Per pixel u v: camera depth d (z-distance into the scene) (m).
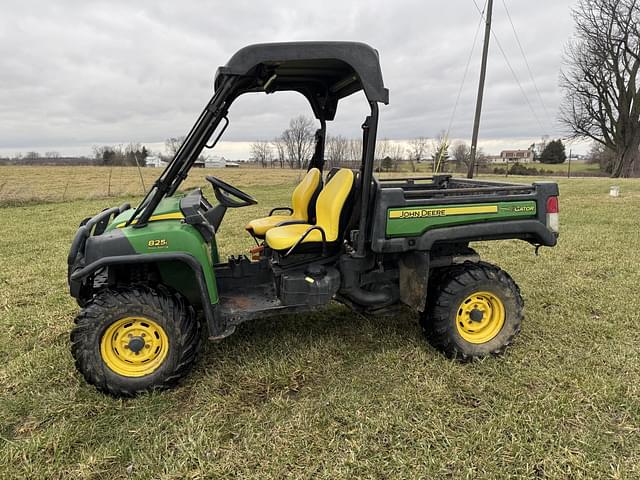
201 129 2.47
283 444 2.11
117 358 2.52
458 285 2.82
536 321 3.43
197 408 2.40
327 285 2.79
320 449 2.08
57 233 7.68
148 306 2.44
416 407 2.38
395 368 2.76
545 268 4.79
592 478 1.87
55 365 2.84
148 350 2.53
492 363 2.79
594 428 2.18
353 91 3.28
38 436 2.15
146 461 2.01
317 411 2.35
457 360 2.85
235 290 3.13
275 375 2.68
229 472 1.95
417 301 2.85
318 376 2.71
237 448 2.10
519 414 2.28
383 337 3.19
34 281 4.78
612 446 2.06
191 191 3.24
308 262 2.96
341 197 2.93
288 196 13.59
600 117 27.59
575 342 3.07
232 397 2.49
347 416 2.30
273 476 1.92
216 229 2.90
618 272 4.61
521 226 2.88
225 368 2.79
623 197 11.68
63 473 1.97
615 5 25.33
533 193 2.95
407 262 2.90
